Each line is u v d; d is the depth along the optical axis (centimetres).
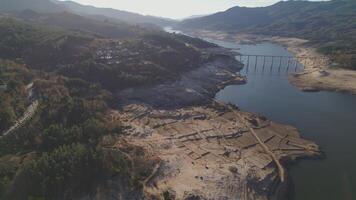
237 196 9094
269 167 10606
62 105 11919
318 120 14950
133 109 14550
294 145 12250
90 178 8475
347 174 10531
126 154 10069
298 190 9681
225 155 11194
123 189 8500
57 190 7988
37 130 10262
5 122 10306
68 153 8612
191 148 11550
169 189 9025
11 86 12988
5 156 8975
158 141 11825
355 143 12650
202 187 9262
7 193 7669
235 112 15300
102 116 12588
